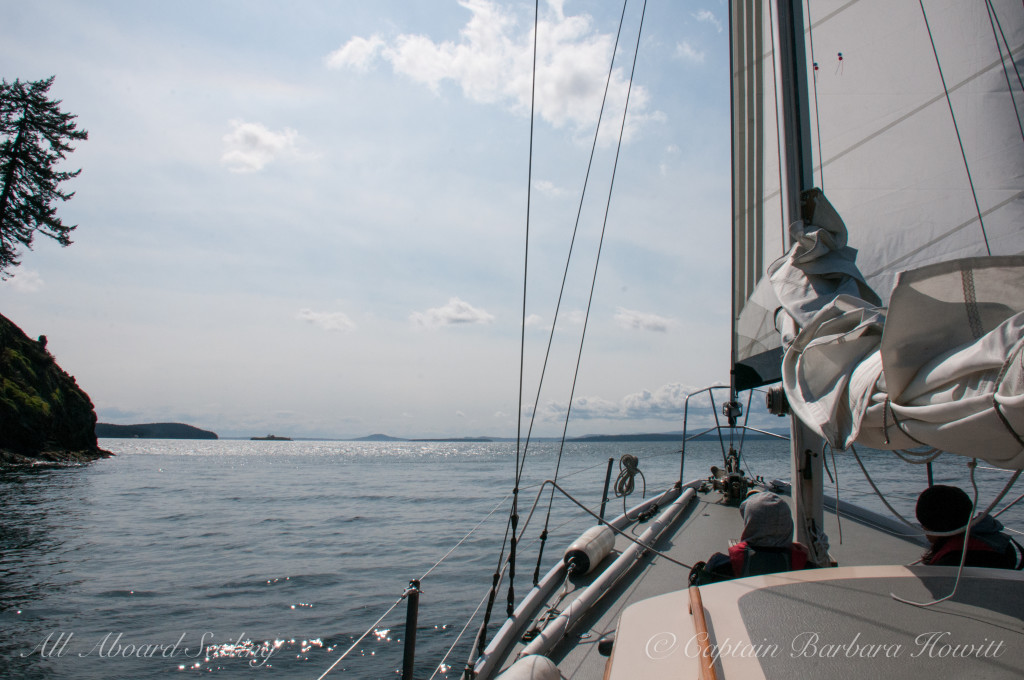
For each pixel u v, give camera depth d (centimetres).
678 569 400
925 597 172
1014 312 135
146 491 3391
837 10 414
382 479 4578
